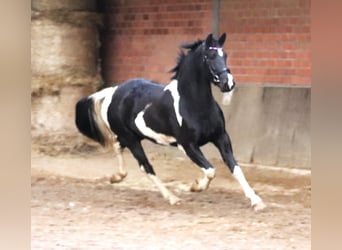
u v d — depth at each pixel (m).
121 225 11.28
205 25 16.56
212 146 16.16
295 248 9.91
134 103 12.70
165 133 12.27
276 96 15.55
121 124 12.96
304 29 15.17
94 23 17.92
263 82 15.80
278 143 15.34
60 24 17.50
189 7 16.80
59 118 17.50
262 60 15.78
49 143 17.42
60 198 13.24
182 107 11.90
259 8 15.77
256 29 15.83
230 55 16.23
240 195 13.42
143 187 14.21
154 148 17.05
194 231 10.88
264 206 11.96
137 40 17.77
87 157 17.17
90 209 12.36
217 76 11.42
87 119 13.58
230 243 10.19
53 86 17.42
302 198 13.05
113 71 18.22
